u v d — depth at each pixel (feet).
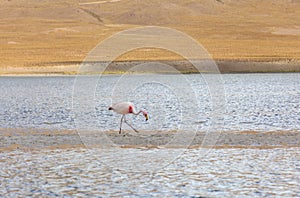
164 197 149.07
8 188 156.46
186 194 151.12
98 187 157.79
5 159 187.93
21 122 270.05
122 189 156.15
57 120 276.00
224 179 164.25
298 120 271.08
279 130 239.91
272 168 174.40
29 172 171.73
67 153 196.85
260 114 298.35
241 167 176.55
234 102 370.12
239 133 232.73
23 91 472.44
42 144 210.59
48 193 152.56
